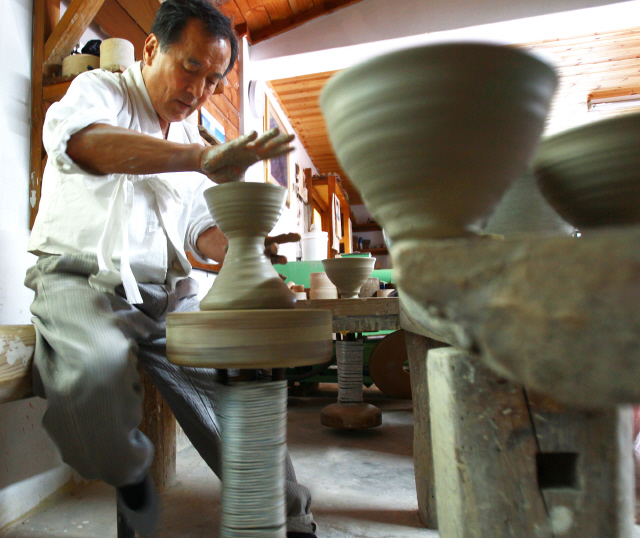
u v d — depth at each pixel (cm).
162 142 85
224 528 72
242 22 373
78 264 104
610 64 460
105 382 88
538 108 40
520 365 35
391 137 40
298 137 559
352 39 381
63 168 94
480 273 36
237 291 75
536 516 48
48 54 155
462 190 41
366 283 227
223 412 75
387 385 302
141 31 204
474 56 37
